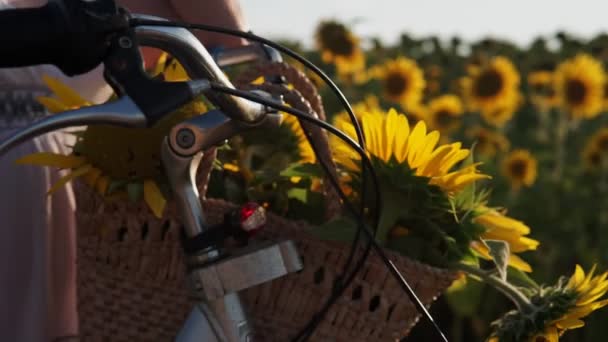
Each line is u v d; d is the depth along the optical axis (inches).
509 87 344.8
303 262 80.3
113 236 81.6
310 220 88.7
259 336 80.4
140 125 67.1
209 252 72.9
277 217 80.5
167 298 81.5
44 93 98.9
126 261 81.6
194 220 73.5
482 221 87.5
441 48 484.1
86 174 81.4
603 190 304.3
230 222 72.7
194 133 72.6
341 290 77.9
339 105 335.6
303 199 89.3
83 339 83.7
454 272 82.2
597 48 468.1
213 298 72.7
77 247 83.4
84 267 82.8
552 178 315.6
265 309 80.4
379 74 332.2
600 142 322.7
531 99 403.9
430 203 82.7
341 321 80.3
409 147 82.9
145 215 80.7
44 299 95.4
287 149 98.5
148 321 82.0
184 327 73.3
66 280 98.4
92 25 65.7
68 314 98.7
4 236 94.3
